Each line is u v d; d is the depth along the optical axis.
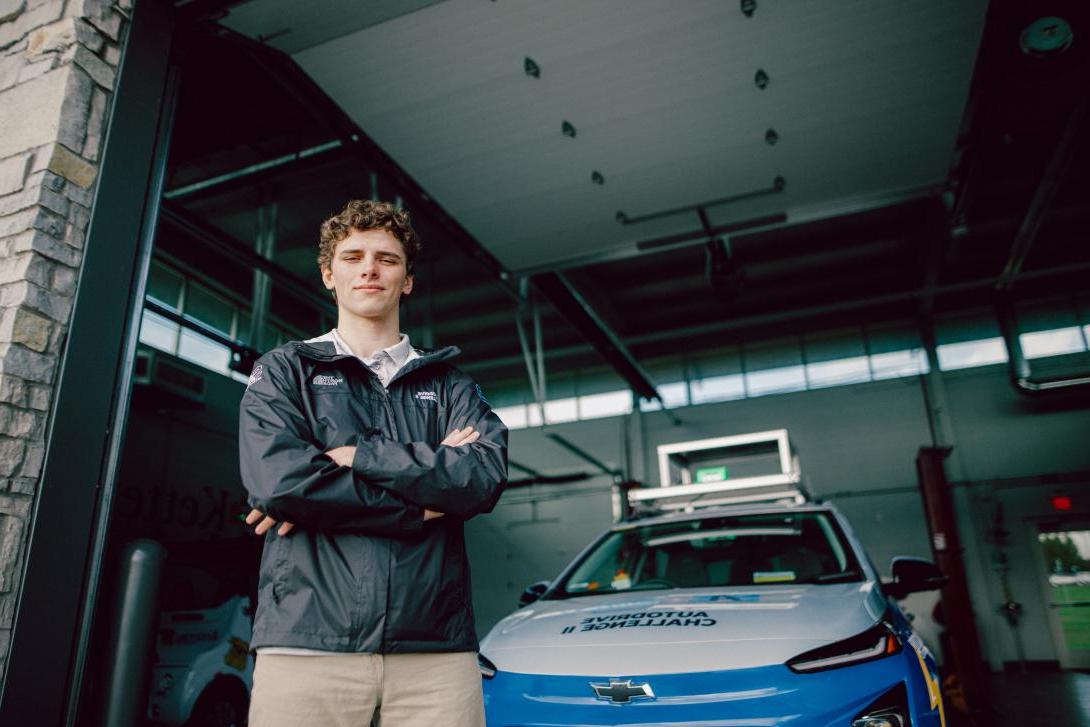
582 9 4.10
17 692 1.75
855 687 2.00
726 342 14.38
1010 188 10.24
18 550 1.83
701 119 5.00
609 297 13.04
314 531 1.20
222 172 8.88
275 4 3.51
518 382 15.60
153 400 8.87
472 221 6.10
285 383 1.31
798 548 3.05
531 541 14.38
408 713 1.18
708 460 5.08
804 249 11.83
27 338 1.92
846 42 4.38
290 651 1.14
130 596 2.03
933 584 2.86
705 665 2.08
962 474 12.28
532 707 2.15
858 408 13.14
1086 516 11.57
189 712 4.96
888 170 5.55
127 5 2.37
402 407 1.38
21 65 2.25
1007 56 4.91
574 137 5.14
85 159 2.15
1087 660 10.98
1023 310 12.81
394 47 4.32
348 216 1.46
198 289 11.20
